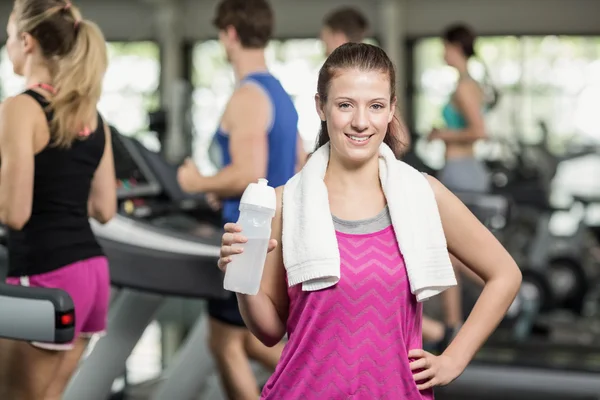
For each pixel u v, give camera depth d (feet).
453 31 18.86
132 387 15.97
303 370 6.19
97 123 8.95
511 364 15.03
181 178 10.91
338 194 6.38
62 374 8.82
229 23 10.94
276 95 10.95
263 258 6.14
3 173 8.20
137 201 12.75
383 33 39.47
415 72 40.14
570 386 14.70
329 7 40.16
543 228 26.96
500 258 6.52
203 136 41.42
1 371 8.42
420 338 6.44
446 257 6.30
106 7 41.27
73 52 8.53
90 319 8.92
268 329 6.56
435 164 39.63
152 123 15.08
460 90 18.85
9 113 8.24
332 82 6.24
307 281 6.15
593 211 37.83
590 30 38.09
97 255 8.84
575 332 23.34
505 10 38.70
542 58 38.63
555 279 26.48
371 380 6.13
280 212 6.46
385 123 6.26
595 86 38.11
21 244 8.46
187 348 12.28
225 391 10.91
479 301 6.51
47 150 8.41
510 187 27.48
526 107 38.58
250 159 10.73
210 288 10.30
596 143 37.93
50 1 8.53
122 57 41.42
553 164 29.68
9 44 8.78
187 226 12.98
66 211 8.58
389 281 6.15
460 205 6.53
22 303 7.97
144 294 11.28
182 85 21.49
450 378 6.32
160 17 40.52
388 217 6.32
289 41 40.63
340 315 6.13
